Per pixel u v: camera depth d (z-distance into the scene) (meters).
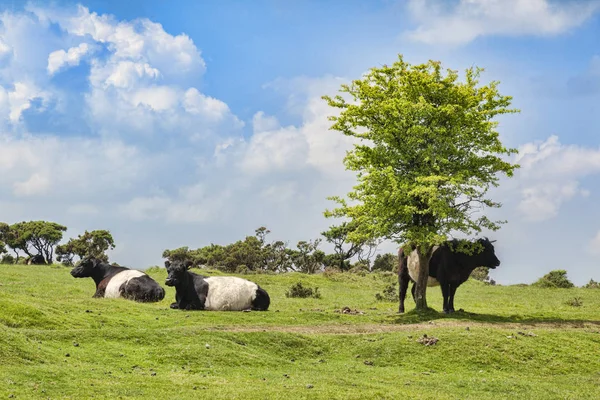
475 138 29.75
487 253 29.09
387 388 16.00
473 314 29.09
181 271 26.81
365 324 25.47
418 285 29.39
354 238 29.47
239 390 14.42
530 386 17.53
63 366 15.44
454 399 15.24
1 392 12.77
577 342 23.00
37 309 20.19
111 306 24.31
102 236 84.25
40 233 89.38
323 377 16.94
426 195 27.75
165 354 17.56
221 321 23.95
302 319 25.59
